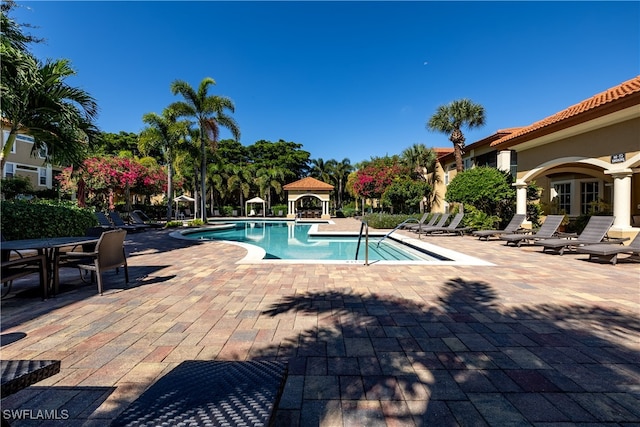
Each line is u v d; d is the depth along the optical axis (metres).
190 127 24.17
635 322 3.62
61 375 2.46
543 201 16.41
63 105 7.47
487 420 1.96
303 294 4.77
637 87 8.46
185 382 1.58
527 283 5.45
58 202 11.27
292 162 52.25
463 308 4.14
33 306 4.18
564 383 2.37
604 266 6.98
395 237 13.75
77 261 5.18
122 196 28.14
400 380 2.42
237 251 9.50
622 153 8.79
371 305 4.25
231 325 3.53
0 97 6.71
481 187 15.23
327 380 2.41
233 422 1.24
